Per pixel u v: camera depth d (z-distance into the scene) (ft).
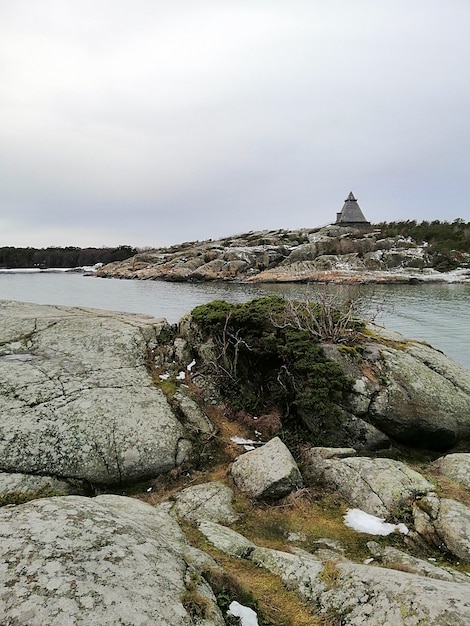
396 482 24.45
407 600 13.04
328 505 24.58
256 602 14.46
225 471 28.32
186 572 13.33
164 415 30.91
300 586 16.06
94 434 27.71
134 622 10.32
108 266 322.96
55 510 14.14
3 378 30.17
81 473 26.27
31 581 10.67
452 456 28.17
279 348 35.99
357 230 293.64
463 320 94.02
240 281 208.64
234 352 39.14
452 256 214.28
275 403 35.65
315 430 32.76
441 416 33.04
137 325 40.22
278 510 24.12
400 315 100.17
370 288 158.92
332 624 13.75
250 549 18.99
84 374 32.35
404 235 261.65
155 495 26.32
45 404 28.71
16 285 204.03
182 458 28.81
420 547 20.79
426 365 37.35
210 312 41.29
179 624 10.84
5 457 25.40
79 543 12.47
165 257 298.15
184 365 38.83
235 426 33.78
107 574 11.53
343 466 26.76
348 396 33.17
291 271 212.43
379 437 32.71
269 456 27.07
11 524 12.91
